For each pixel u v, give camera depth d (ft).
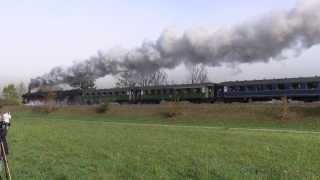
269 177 59.00
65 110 368.89
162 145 99.25
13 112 386.32
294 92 261.24
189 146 97.40
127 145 98.94
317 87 250.57
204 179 56.95
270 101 275.59
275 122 242.78
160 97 334.24
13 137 119.34
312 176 59.93
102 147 94.43
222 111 279.28
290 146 98.27
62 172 61.21
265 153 85.15
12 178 57.26
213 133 140.87
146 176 58.85
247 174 60.49
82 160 74.02
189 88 317.01
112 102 363.15
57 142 105.19
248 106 274.16
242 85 289.94
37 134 131.34
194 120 272.51
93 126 185.68
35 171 62.23
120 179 57.16
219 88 303.68
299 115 246.88
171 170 64.08
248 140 113.60
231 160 75.05
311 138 124.36
